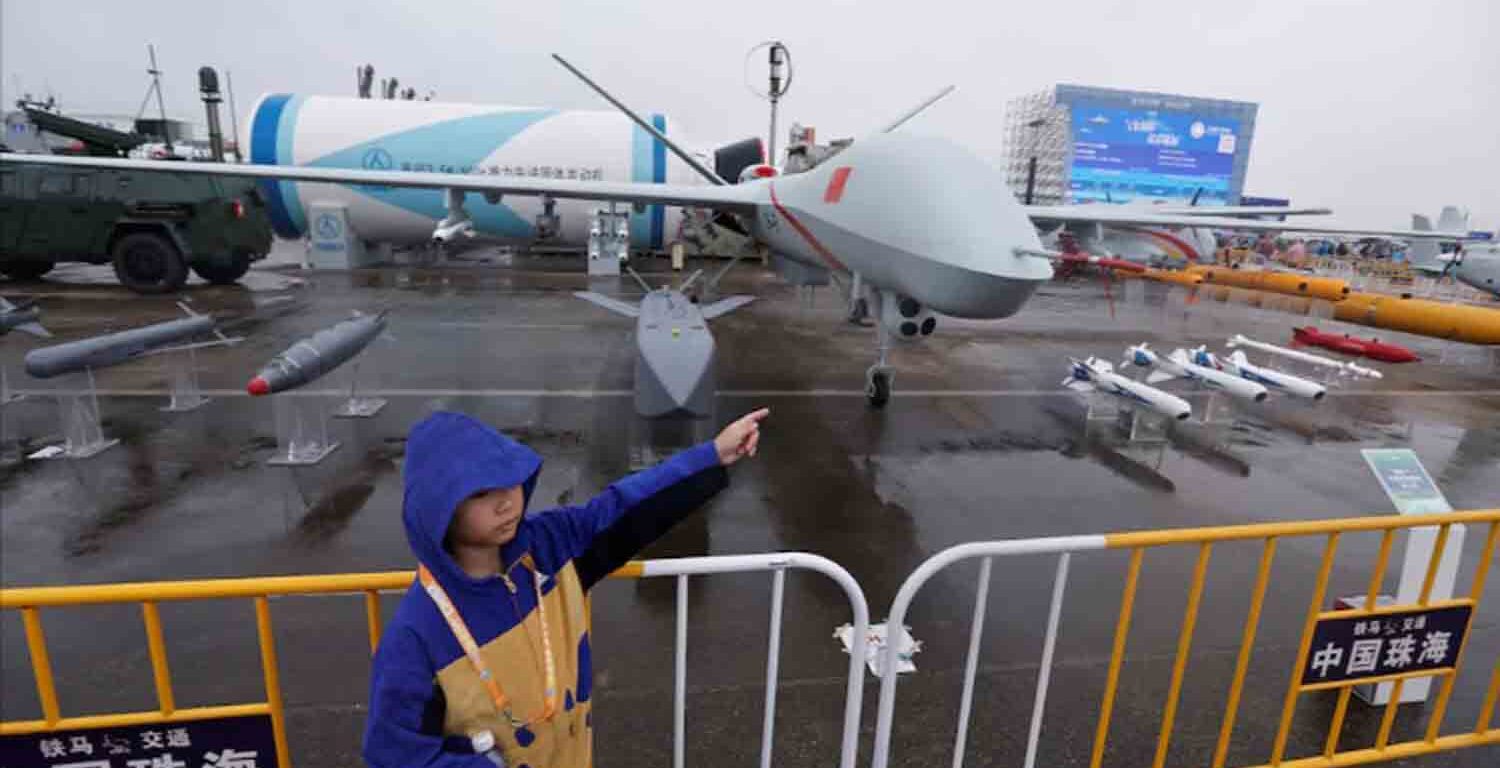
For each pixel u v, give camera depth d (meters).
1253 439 9.61
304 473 7.23
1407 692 4.21
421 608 1.70
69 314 14.79
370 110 23.30
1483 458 9.40
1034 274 7.07
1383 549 3.25
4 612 4.69
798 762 3.61
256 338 13.10
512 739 1.80
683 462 2.20
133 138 24.61
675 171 24.94
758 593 5.20
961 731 3.00
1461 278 24.17
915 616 5.00
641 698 4.05
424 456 1.64
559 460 7.89
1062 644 4.73
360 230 24.28
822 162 10.30
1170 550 6.19
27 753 2.22
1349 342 15.71
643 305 9.55
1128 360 11.81
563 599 1.98
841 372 12.59
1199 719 4.05
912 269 7.79
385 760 1.67
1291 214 16.92
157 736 2.30
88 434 7.83
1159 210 16.56
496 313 16.78
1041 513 6.96
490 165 23.86
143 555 5.59
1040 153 83.69
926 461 8.28
